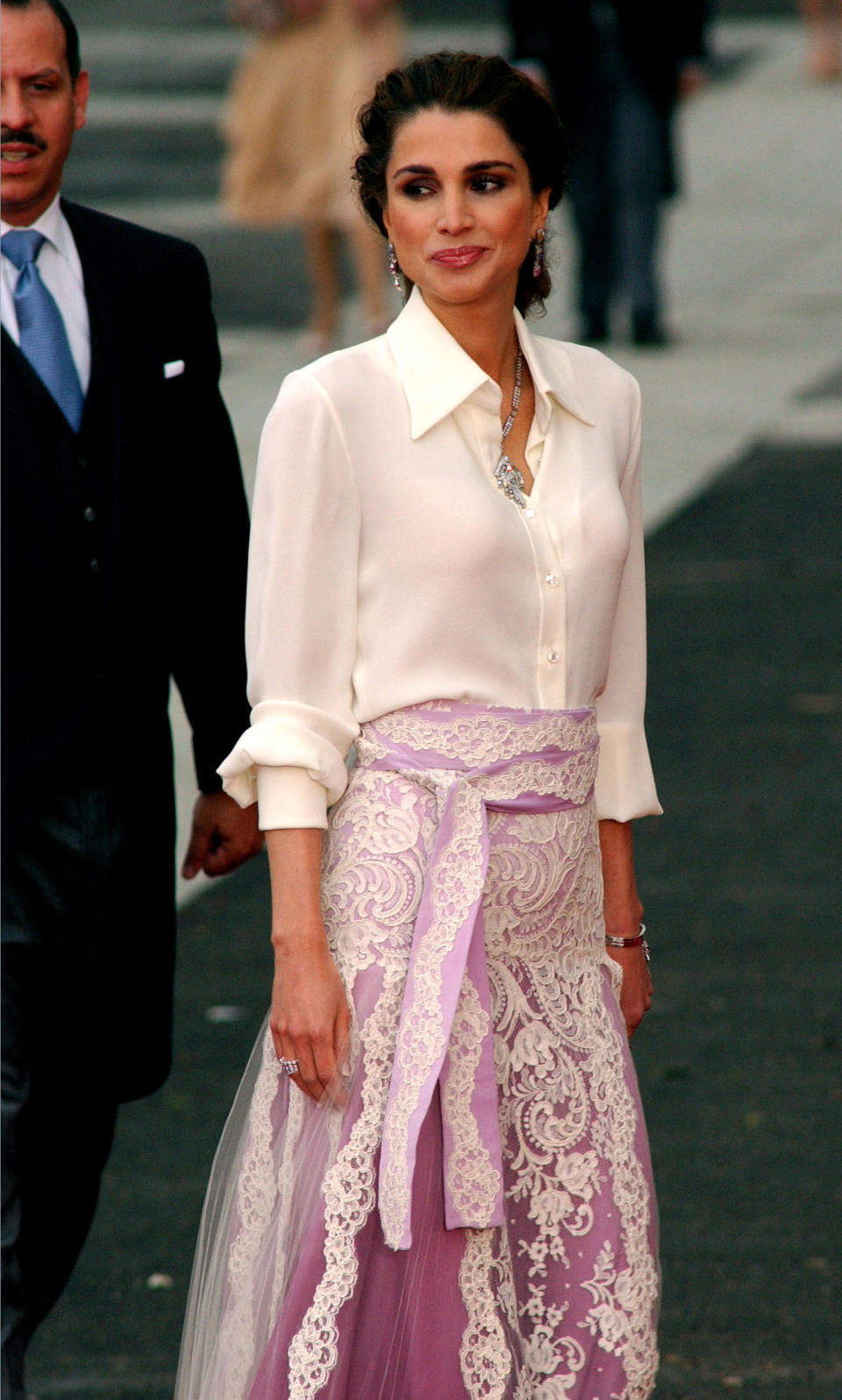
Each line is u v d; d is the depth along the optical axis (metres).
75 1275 12.81
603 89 38.12
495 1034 8.89
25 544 10.27
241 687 11.06
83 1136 11.27
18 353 10.27
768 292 44.41
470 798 8.79
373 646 8.88
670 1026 15.87
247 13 37.38
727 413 34.47
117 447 10.38
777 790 20.38
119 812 10.55
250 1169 9.02
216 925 17.75
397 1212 8.53
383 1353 8.79
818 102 68.50
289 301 42.88
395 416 8.88
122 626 10.45
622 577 9.39
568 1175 9.01
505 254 8.84
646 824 19.75
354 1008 8.73
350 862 8.84
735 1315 12.16
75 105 10.42
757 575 26.48
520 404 9.19
